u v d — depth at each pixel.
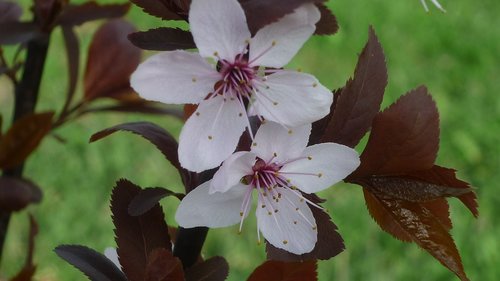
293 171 0.10
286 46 0.09
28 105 0.15
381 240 0.34
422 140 0.10
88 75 0.16
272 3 0.09
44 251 0.33
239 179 0.10
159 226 0.11
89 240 0.34
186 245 0.11
